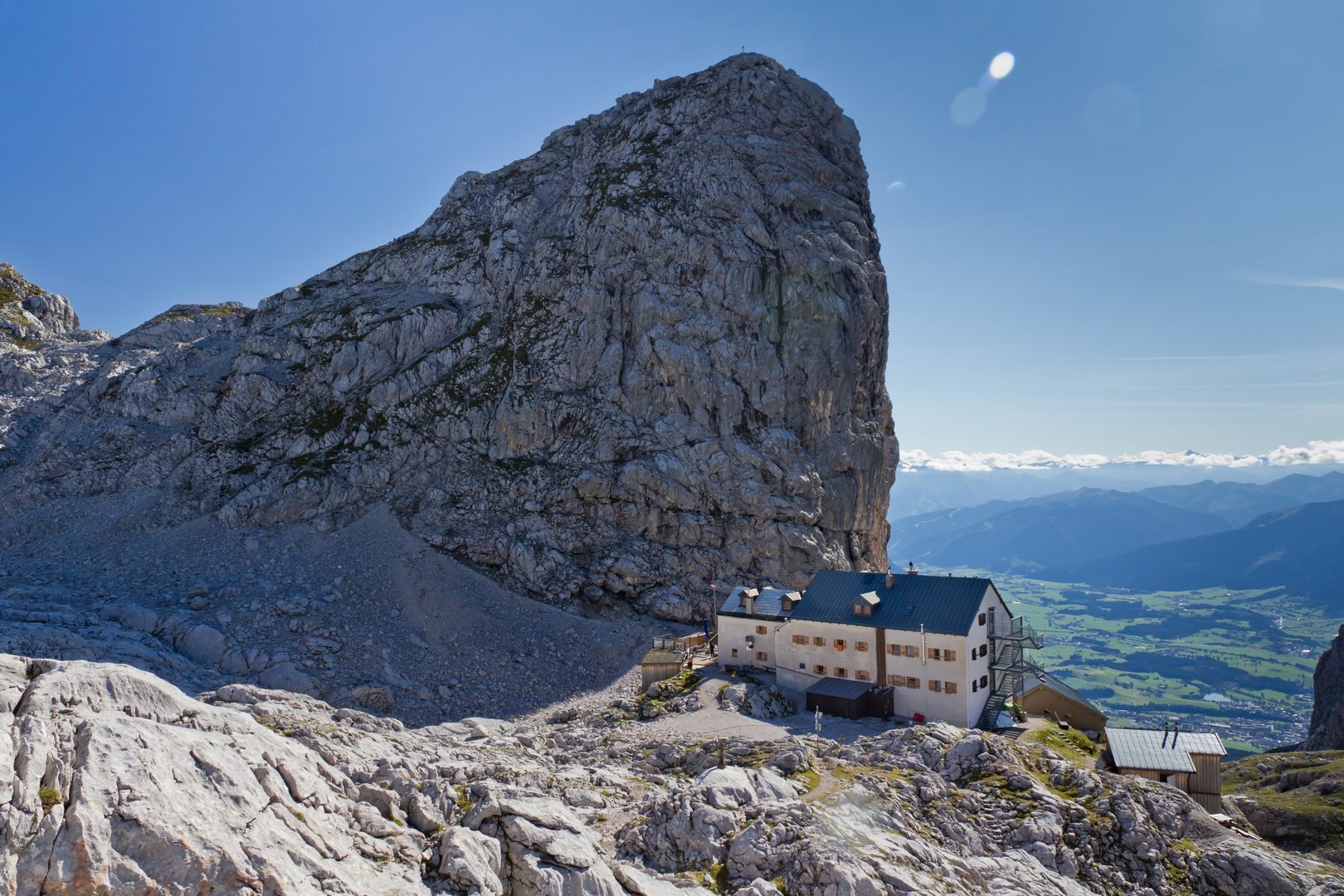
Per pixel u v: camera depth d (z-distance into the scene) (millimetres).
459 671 87688
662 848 35438
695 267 131125
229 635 86625
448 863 26984
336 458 122500
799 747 50531
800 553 119750
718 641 84125
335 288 166125
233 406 132125
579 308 132250
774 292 130750
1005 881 37125
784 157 140000
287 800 26141
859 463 131750
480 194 171500
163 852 21281
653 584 112438
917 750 51188
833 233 136750
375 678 83375
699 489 119875
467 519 113312
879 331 141125
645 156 145875
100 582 96125
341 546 108062
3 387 145875
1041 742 62781
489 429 126375
